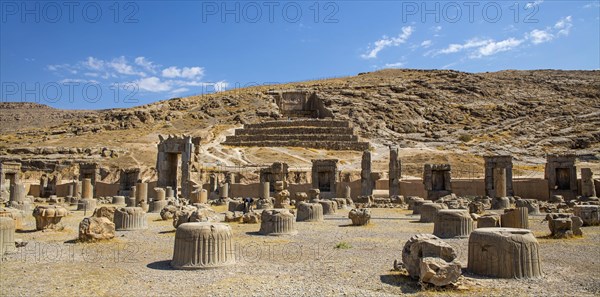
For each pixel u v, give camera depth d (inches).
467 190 2009.1
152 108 4825.3
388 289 455.5
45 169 3184.1
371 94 5383.9
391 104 5108.3
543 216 1257.4
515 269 496.1
